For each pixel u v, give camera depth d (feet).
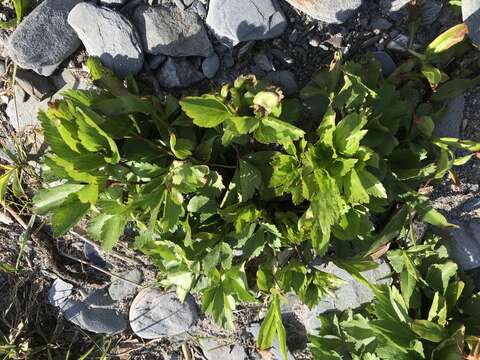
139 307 2.06
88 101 1.47
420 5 1.62
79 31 1.56
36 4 1.63
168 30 1.56
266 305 2.04
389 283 1.94
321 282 1.71
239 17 1.52
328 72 1.57
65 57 1.62
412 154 1.62
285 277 1.62
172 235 1.58
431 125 1.56
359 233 1.55
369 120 1.53
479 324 1.87
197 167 1.42
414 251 1.83
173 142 1.40
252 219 1.52
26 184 1.84
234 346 2.14
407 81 1.66
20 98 1.72
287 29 1.60
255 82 1.46
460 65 1.70
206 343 2.15
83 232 1.92
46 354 2.15
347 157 1.44
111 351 2.19
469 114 1.76
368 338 1.94
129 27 1.54
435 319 1.85
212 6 1.53
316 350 1.99
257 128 1.43
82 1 1.58
